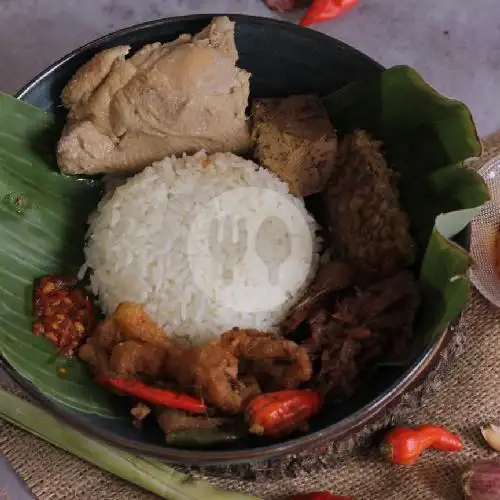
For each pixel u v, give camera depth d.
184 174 0.70
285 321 0.69
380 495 0.69
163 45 0.69
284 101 0.71
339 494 0.69
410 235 0.68
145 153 0.71
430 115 0.67
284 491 0.69
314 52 0.70
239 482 0.69
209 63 0.68
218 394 0.64
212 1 0.82
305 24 0.80
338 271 0.69
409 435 0.67
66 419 0.64
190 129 0.70
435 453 0.69
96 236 0.71
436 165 0.68
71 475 0.70
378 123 0.70
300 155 0.70
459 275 0.63
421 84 0.66
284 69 0.72
